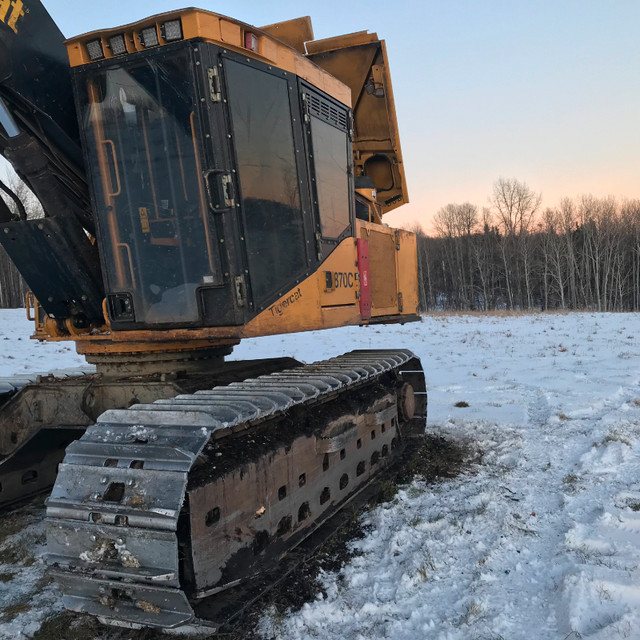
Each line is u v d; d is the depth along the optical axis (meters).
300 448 3.62
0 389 4.06
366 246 4.89
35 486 4.84
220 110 3.18
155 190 3.30
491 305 61.62
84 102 3.36
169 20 3.10
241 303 3.24
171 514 2.37
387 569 3.55
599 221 60.66
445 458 5.77
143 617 2.48
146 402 3.56
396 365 5.39
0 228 3.76
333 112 4.38
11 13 3.25
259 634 2.83
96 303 3.88
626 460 5.42
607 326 20.03
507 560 3.60
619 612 2.87
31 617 3.04
